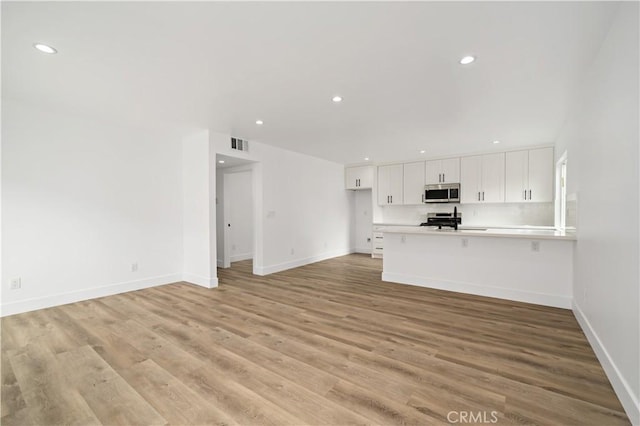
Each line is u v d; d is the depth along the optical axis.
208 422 1.61
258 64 2.37
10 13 1.72
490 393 1.83
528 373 2.04
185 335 2.70
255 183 5.21
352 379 1.99
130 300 3.74
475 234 3.86
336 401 1.77
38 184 3.38
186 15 1.77
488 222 6.09
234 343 2.53
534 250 3.60
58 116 3.52
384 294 4.01
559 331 2.74
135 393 1.85
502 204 5.95
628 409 1.61
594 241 2.36
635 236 1.57
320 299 3.79
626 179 1.69
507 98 3.07
